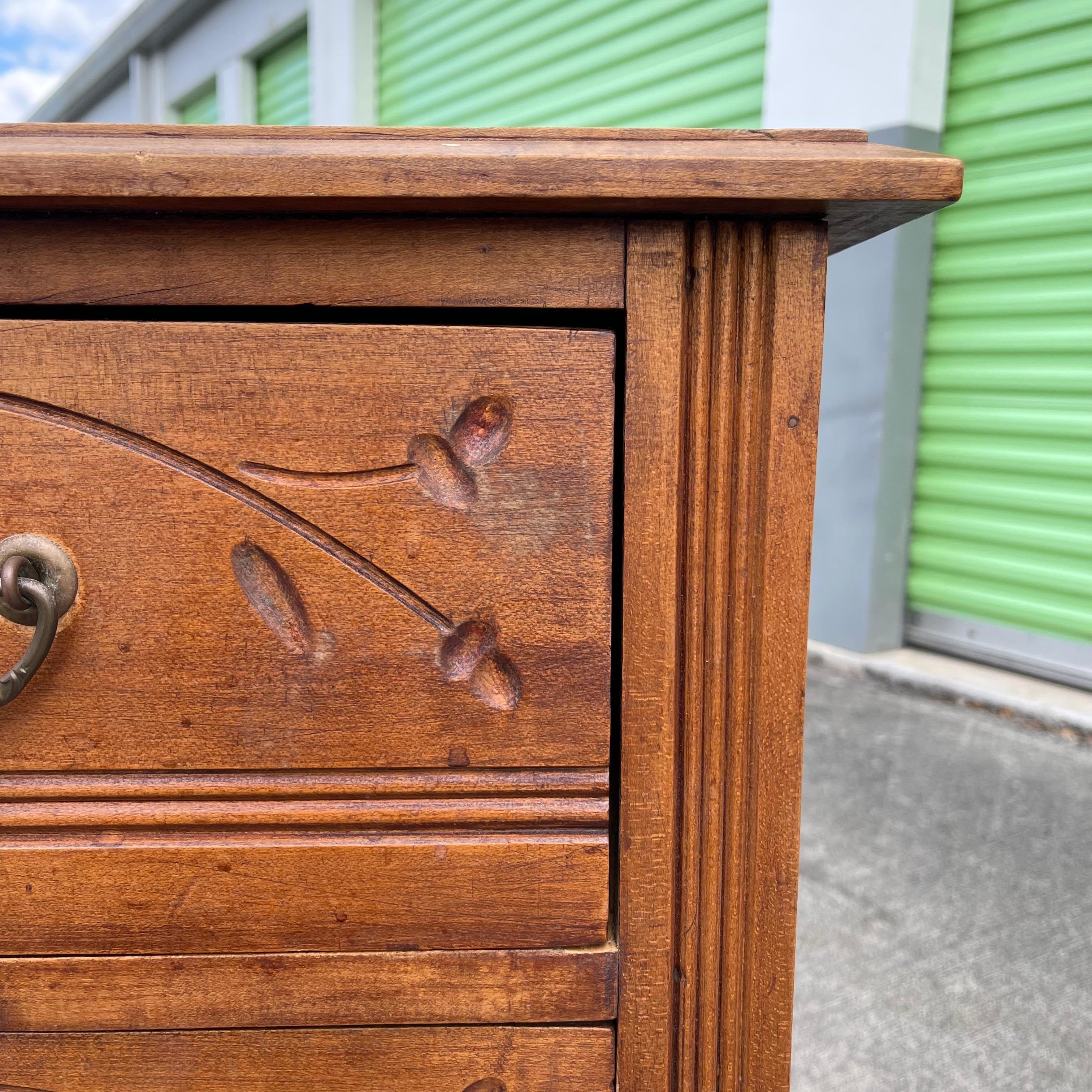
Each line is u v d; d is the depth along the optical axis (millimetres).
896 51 1553
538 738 336
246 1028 351
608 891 352
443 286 321
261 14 3127
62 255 317
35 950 343
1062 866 1092
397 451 323
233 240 318
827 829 1181
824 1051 796
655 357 325
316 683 331
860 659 1791
